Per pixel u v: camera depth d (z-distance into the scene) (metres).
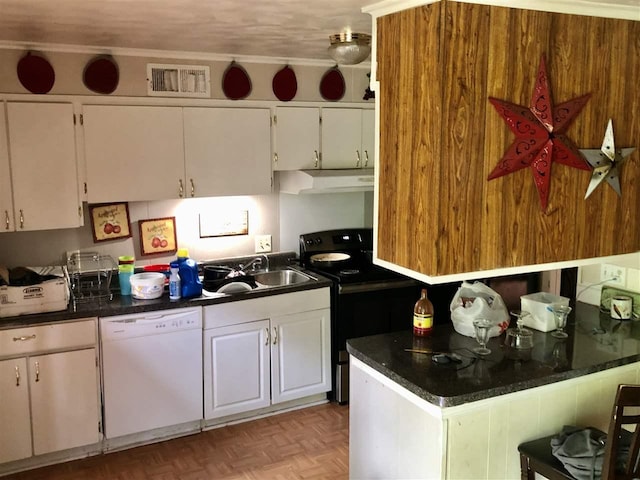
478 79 2.19
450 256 2.24
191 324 3.63
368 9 2.43
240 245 4.40
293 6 2.45
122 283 3.71
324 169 4.32
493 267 2.35
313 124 4.26
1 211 3.41
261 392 3.94
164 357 3.59
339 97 4.34
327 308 4.11
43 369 3.29
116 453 3.57
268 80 4.08
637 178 2.69
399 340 2.77
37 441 3.33
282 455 3.55
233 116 3.96
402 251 2.38
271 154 4.14
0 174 3.38
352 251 4.76
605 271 3.23
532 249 2.43
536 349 2.65
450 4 2.10
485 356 2.56
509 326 2.97
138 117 3.68
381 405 2.54
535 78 2.31
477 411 2.27
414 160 2.26
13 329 3.20
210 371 3.75
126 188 3.70
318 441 3.71
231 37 3.25
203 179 3.92
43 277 3.41
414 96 2.23
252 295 3.80
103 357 3.43
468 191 2.24
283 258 4.55
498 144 2.27
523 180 2.36
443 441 2.22
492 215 2.31
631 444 2.12
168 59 3.75
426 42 2.15
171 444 3.68
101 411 3.49
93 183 3.61
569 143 2.45
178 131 3.80
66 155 3.52
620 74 2.54
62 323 3.31
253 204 4.39
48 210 3.52
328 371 4.18
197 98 3.87
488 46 2.19
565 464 2.21
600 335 2.83
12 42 3.34
